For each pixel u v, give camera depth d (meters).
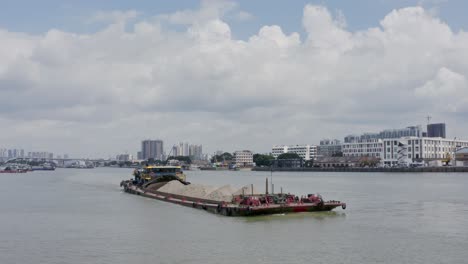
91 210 70.69
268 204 62.31
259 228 51.56
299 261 36.50
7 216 64.06
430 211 66.31
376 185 136.12
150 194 95.75
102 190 123.44
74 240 45.66
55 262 37.28
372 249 40.53
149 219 59.59
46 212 68.50
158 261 36.94
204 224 54.78
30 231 51.22
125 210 70.19
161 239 45.53
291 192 108.25
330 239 45.00
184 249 40.94
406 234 47.50
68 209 72.31
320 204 64.12
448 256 37.97
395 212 65.19
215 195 76.69
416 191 107.19
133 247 42.00
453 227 51.72
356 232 48.75
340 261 36.44
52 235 48.53
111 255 39.16
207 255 38.62
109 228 52.72
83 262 37.09
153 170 115.31
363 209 68.75
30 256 39.28
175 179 110.31
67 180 193.62
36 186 144.50
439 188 117.69
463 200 83.12
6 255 39.69
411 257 37.69
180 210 69.38
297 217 60.00
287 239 45.09
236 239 45.19
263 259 37.19
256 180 199.38
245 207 60.28
